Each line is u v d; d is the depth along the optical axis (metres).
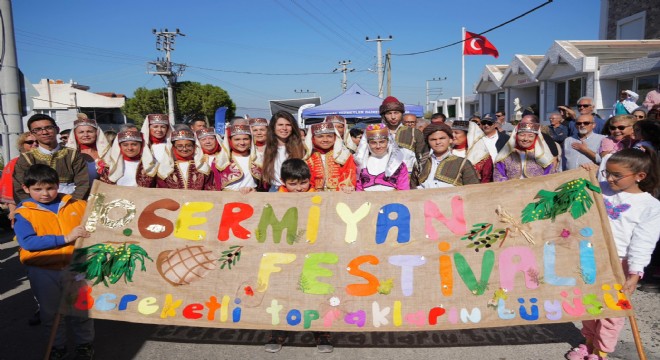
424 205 3.52
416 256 3.39
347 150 4.58
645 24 17.19
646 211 3.15
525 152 4.59
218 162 4.73
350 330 3.25
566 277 3.21
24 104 7.56
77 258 3.40
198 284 3.41
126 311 3.33
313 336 3.96
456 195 3.52
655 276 5.14
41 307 3.44
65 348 3.54
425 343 3.82
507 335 3.94
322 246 3.47
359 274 3.37
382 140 4.13
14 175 4.29
